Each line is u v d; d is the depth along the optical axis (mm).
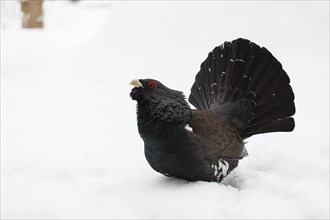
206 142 7688
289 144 9812
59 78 15695
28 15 26484
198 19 16344
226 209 7125
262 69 8641
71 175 8805
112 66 15891
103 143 10422
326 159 8945
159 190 7770
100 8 37219
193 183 7891
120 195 7844
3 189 8211
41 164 9273
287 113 8609
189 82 14086
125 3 18172
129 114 12422
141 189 7918
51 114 12648
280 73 8594
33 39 24969
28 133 11258
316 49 14734
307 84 13164
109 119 12086
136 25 17219
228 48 8891
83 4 37969
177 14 16781
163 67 15156
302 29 15398
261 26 15672
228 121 8422
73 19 32562
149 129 7477
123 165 9117
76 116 12406
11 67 18500
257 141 10070
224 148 7871
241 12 16109
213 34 15836
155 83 7504
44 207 7469
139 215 7215
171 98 7504
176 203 7301
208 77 9031
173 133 7410
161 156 7594
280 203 7301
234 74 8734
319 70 13789
